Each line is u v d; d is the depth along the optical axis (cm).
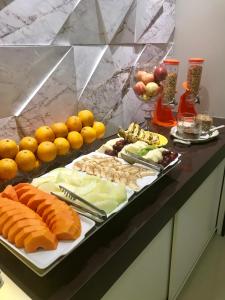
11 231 61
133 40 148
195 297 138
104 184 83
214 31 168
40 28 99
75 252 68
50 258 58
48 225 66
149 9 154
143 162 99
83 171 95
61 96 113
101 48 128
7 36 90
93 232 67
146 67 148
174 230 105
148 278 97
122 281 80
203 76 179
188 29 177
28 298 57
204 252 166
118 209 75
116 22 132
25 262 59
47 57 104
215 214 165
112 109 144
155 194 92
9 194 74
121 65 144
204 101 183
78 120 113
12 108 97
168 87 152
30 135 105
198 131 134
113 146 114
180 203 98
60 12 104
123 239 73
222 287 144
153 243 92
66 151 104
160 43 172
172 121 160
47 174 90
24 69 97
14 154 91
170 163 101
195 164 113
